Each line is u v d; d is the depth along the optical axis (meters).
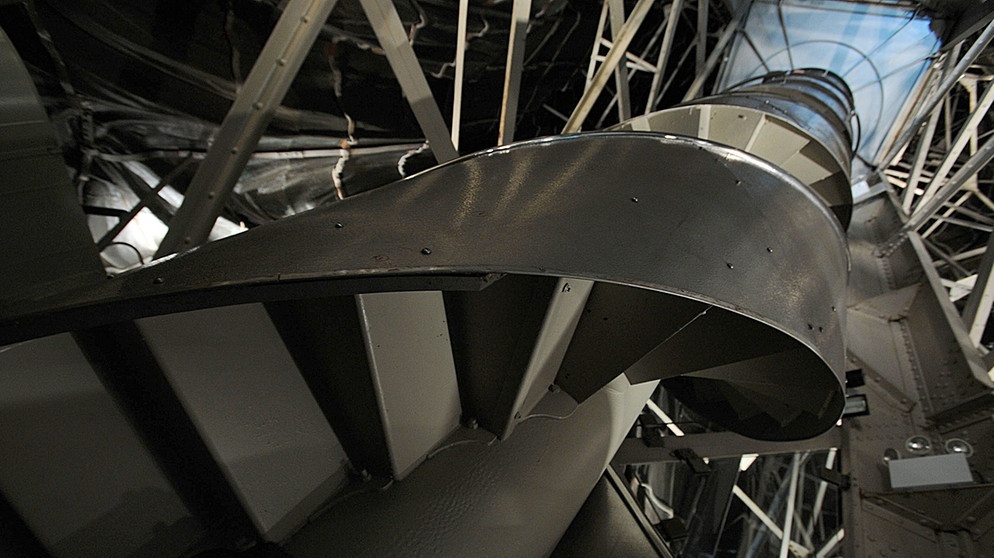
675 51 9.81
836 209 5.93
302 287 1.23
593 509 3.79
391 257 1.35
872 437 4.57
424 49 5.54
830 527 7.61
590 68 6.20
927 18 8.02
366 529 2.30
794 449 4.64
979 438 3.98
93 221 5.33
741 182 2.52
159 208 5.25
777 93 6.28
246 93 2.77
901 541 3.68
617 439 3.65
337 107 5.23
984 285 5.52
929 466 3.86
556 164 2.10
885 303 6.49
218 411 1.95
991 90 7.59
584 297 2.88
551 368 3.08
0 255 1.84
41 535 1.78
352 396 2.22
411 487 2.48
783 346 2.85
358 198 1.68
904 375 5.27
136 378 1.90
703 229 2.04
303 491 2.30
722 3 8.38
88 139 4.31
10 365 1.61
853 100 8.27
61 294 1.11
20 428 1.66
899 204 9.03
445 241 1.48
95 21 3.40
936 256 13.16
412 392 2.38
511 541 2.57
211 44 3.95
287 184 5.75
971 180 11.40
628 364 3.04
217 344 1.90
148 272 1.18
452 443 2.72
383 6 3.20
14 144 1.82
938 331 5.37
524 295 2.39
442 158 3.68
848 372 5.10
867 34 8.47
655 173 2.24
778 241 2.36
